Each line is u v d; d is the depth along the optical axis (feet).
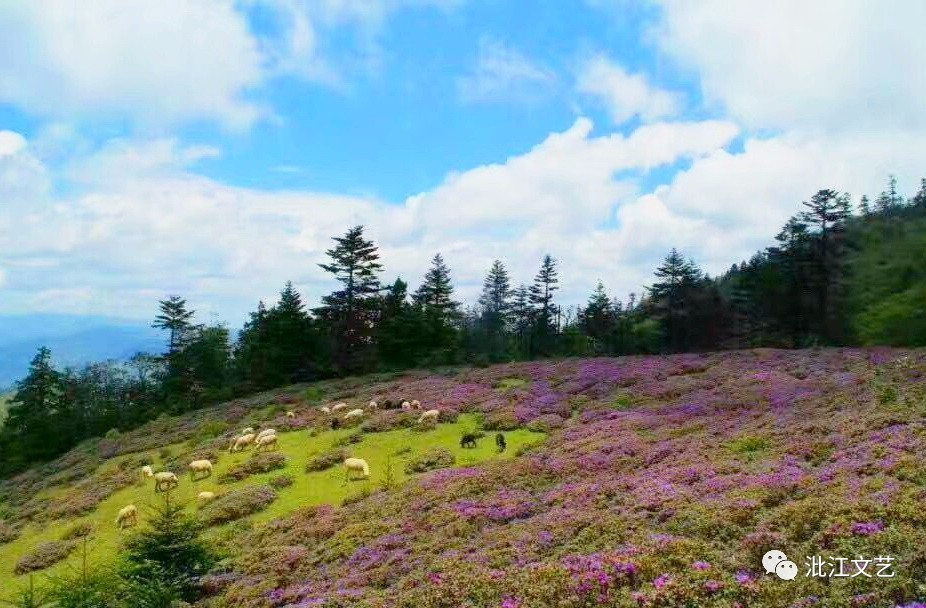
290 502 102.32
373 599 47.39
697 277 284.41
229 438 161.38
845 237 225.97
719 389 126.62
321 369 252.01
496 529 62.64
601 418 122.21
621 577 38.99
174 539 64.80
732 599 33.47
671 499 55.47
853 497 44.42
